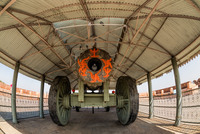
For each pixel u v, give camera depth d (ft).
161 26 21.90
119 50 34.73
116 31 30.55
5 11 14.39
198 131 18.97
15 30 20.47
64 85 22.35
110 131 19.60
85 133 18.69
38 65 32.35
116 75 52.80
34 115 36.63
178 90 24.98
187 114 29.68
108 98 19.76
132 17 20.94
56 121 19.83
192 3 13.70
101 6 17.20
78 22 29.09
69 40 32.68
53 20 20.99
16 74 26.32
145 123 26.04
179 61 27.04
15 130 19.11
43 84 36.99
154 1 15.55
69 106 20.56
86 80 18.95
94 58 19.10
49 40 27.17
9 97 35.70
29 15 16.99
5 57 24.80
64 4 15.90
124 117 21.31
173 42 23.43
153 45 26.96
